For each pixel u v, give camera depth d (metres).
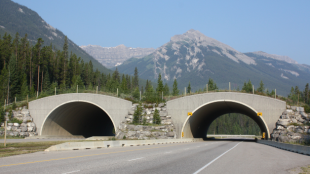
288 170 12.34
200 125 58.41
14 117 47.19
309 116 37.47
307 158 18.52
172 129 43.03
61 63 95.69
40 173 10.28
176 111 43.97
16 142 32.44
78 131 56.78
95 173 10.34
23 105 48.50
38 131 46.62
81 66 115.69
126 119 44.19
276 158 17.75
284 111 38.72
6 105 52.50
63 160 14.47
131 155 17.53
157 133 41.28
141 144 32.19
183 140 42.69
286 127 37.09
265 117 39.56
